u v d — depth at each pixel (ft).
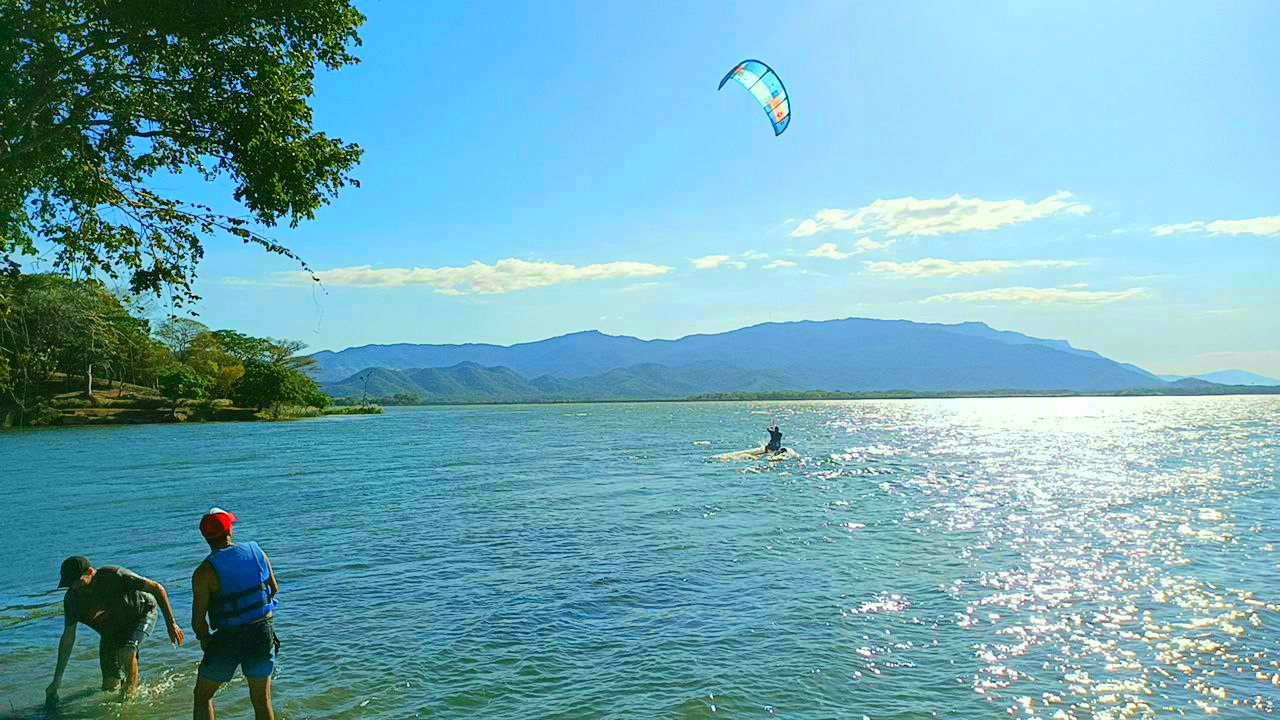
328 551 62.80
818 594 46.91
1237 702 30.32
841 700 30.81
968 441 216.54
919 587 48.44
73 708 30.86
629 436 260.21
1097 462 139.44
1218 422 328.90
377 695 31.73
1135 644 37.35
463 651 37.11
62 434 281.54
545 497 95.86
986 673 33.73
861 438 237.04
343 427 368.89
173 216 45.50
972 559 56.49
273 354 559.38
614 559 57.62
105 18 38.73
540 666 34.96
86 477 128.36
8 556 62.23
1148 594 46.24
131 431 308.40
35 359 94.27
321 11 41.52
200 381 404.77
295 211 45.98
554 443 223.51
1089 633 39.09
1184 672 33.60
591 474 125.70
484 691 32.09
